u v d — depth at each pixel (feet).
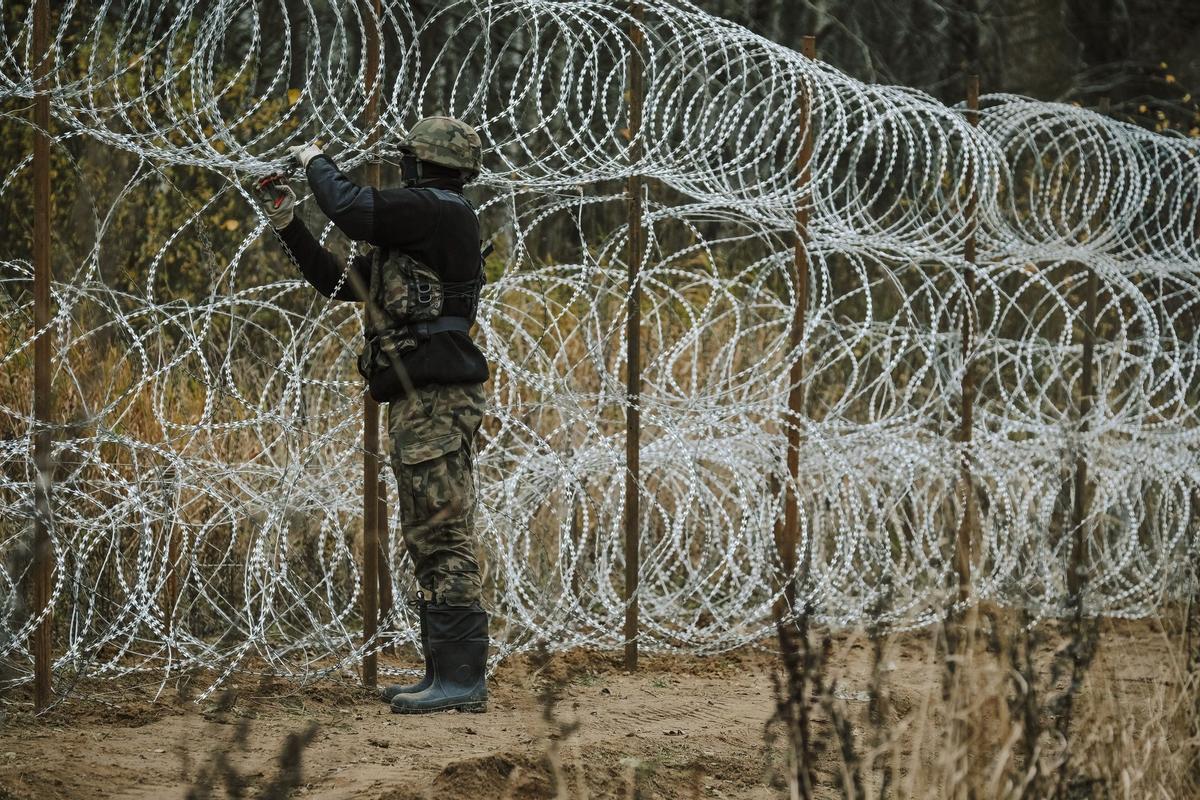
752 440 48.62
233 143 39.06
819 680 25.67
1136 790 26.96
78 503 45.98
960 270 59.16
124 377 49.47
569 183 43.75
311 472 48.06
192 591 47.16
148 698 38.78
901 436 51.24
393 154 40.16
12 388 46.44
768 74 87.92
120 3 72.84
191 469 41.88
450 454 37.50
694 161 46.47
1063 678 34.24
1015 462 53.62
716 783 31.83
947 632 26.66
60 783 29.09
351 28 83.25
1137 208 58.23
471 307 38.14
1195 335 60.23
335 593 50.85
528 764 30.42
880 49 115.65
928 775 25.88
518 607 43.45
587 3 45.47
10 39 62.18
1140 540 57.98
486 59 42.96
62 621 45.37
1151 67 130.21
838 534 46.16
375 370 37.63
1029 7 122.72
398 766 31.73
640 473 49.93
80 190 65.46
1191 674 30.53
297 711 37.96
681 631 53.42
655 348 64.90
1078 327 73.31
